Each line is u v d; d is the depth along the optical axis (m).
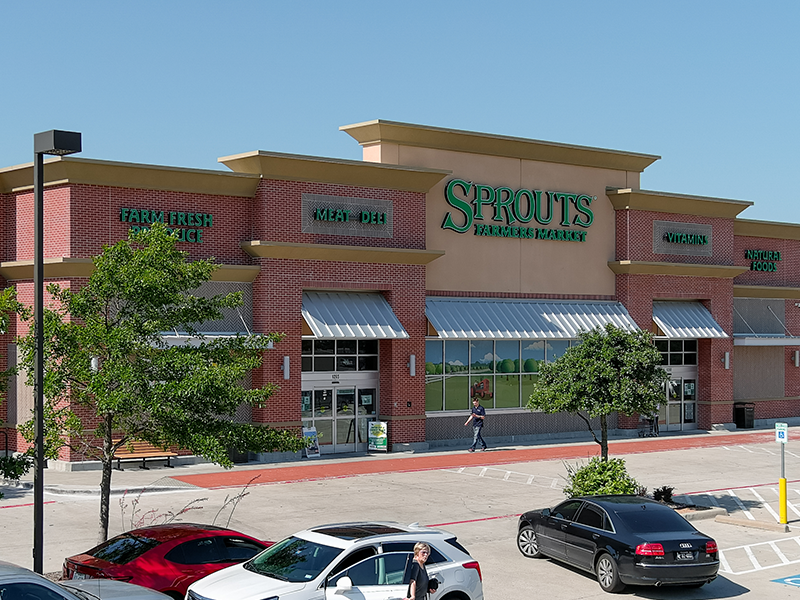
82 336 18.30
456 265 40.06
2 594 10.74
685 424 47.72
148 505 26.44
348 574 14.23
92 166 30.72
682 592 19.03
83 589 13.56
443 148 39.62
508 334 39.56
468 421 38.75
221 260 33.72
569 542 20.00
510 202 41.56
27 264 31.55
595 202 44.31
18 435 32.91
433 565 14.90
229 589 14.00
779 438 25.39
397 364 37.47
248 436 19.19
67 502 26.56
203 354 19.50
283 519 24.84
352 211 36.09
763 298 51.69
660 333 45.38
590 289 44.06
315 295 35.91
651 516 19.30
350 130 38.62
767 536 24.45
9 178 32.97
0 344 32.88
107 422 19.11
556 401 28.02
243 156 33.81
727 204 47.25
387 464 34.56
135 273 18.81
